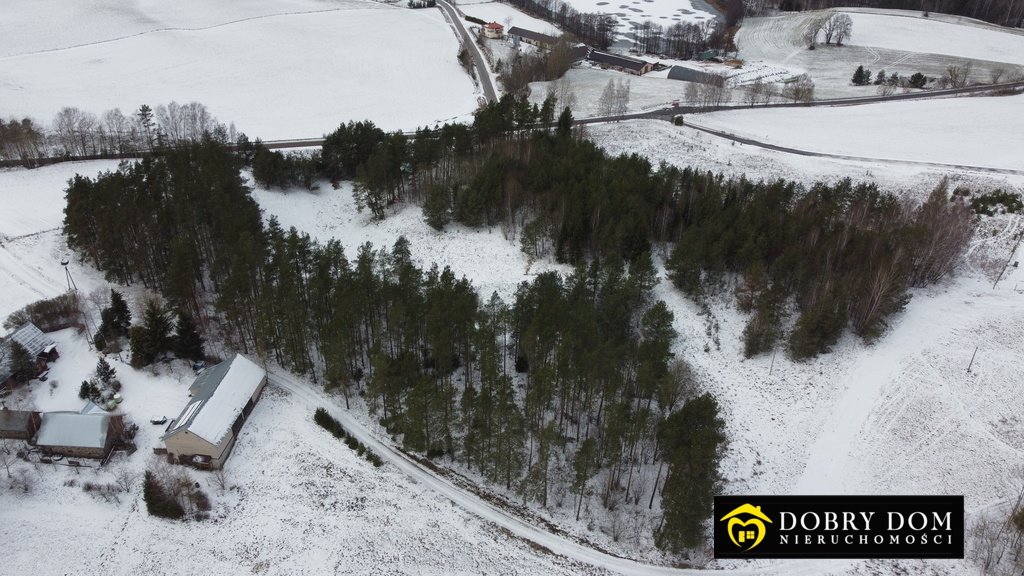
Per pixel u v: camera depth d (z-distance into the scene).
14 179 118.75
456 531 62.78
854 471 67.94
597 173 101.56
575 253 93.44
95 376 76.12
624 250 89.38
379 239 106.62
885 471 67.69
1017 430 70.31
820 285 82.69
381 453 70.81
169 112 153.88
